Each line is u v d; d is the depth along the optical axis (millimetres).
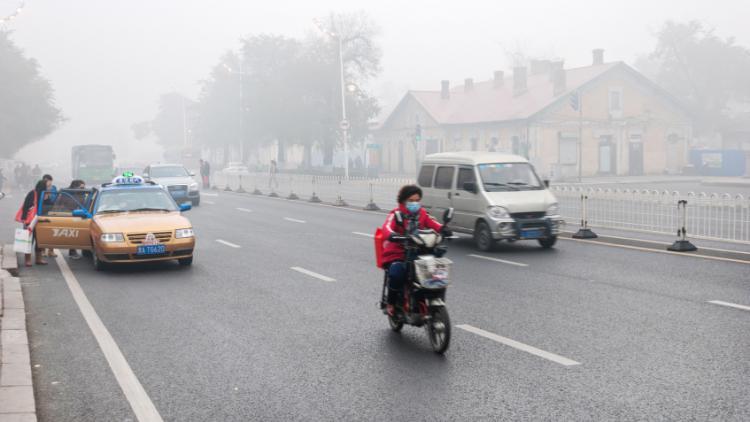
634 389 5969
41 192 13984
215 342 7785
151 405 5812
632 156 55781
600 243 15742
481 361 6883
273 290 10828
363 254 14656
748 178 47188
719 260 12938
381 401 5820
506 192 14867
